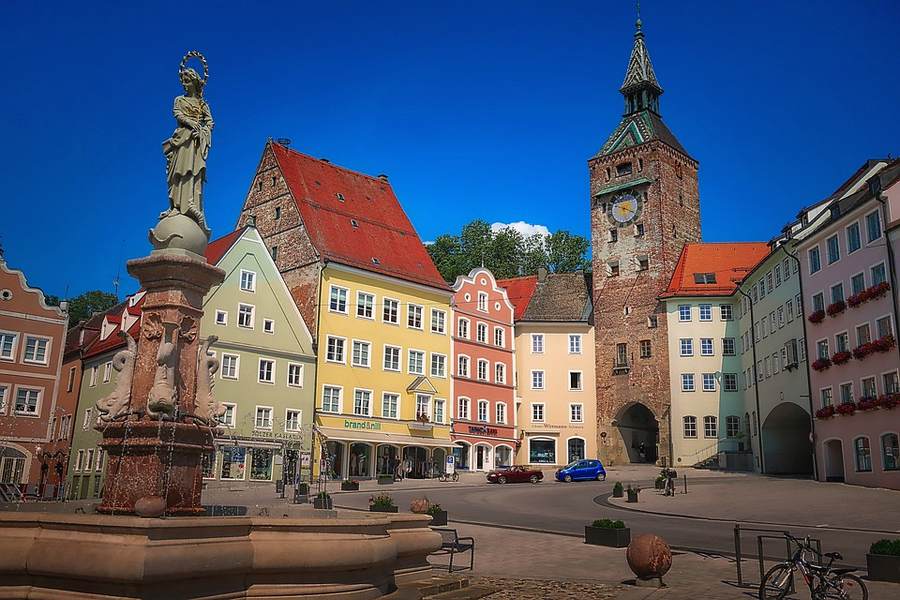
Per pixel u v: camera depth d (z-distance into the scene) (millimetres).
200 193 15680
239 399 50688
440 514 26859
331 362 57000
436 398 64312
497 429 69812
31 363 53375
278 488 44375
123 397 14430
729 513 32594
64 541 9984
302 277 59219
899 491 37938
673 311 70750
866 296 41969
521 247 100000
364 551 11758
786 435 59594
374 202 70125
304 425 54031
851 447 43531
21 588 10000
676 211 77062
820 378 47656
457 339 67500
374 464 58406
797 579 17047
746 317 65250
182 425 14078
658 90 81500
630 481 56219
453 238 97875
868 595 13828
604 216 78438
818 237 48031
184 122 15664
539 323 75375
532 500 39562
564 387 74625
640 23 83812
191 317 15078
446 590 14734
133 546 9656
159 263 14773
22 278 53656
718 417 67625
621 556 20797
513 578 17172
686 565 18891
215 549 10289
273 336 53500
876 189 41531
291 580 11148
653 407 70750
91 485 50844
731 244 74875
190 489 14180
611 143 80438
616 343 74500
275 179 64062
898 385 39312
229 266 51844
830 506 33375
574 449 73625
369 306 60750
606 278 76812
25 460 52406
